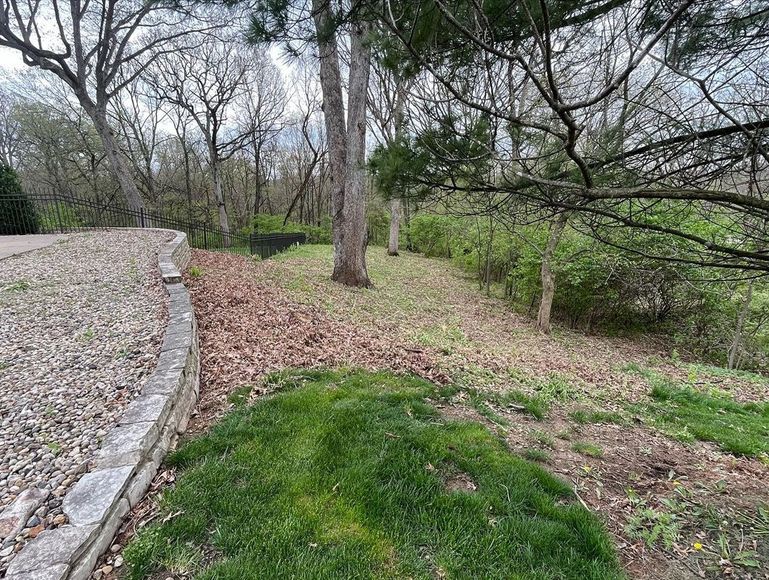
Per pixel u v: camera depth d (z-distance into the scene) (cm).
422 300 970
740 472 281
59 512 170
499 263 1280
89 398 265
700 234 450
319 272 1027
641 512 218
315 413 283
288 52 238
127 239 890
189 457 229
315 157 2484
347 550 173
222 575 157
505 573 169
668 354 825
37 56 1192
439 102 201
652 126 204
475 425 294
